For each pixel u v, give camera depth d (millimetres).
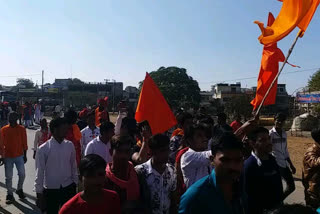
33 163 11336
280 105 61812
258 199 3723
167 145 3586
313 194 4582
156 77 55500
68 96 72688
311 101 29250
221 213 2439
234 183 2594
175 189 3773
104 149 5395
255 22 3971
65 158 5074
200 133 4160
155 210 3533
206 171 3924
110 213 3035
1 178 9188
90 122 7434
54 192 5012
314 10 3635
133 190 3457
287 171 5008
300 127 26297
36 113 26828
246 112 36781
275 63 4301
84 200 2992
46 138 8102
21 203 6934
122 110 7441
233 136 2482
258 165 3752
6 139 7047
